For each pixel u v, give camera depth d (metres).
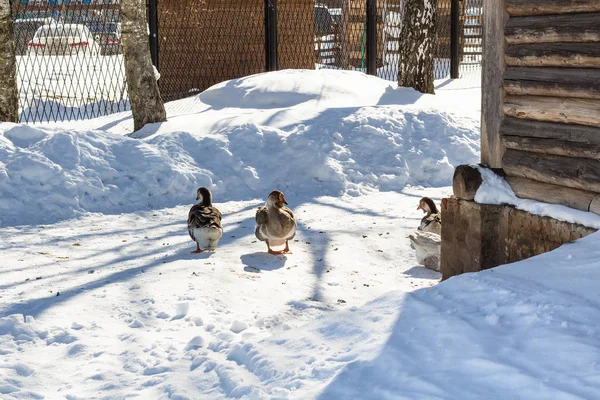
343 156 13.72
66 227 10.83
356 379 4.27
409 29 19.39
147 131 15.40
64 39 26.59
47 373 5.77
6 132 12.89
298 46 23.58
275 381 4.59
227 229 10.74
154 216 11.55
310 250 9.59
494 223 7.82
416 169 13.79
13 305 7.26
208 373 5.14
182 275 8.24
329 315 5.39
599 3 6.79
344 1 26.59
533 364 4.14
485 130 8.20
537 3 7.46
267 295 7.71
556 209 7.09
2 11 14.84
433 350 4.45
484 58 8.16
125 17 15.58
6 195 11.38
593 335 4.42
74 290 7.76
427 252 8.86
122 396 5.14
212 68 22.19
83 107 20.20
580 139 7.03
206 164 13.23
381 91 18.55
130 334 6.51
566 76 7.14
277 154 13.60
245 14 22.39
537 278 5.61
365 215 11.53
